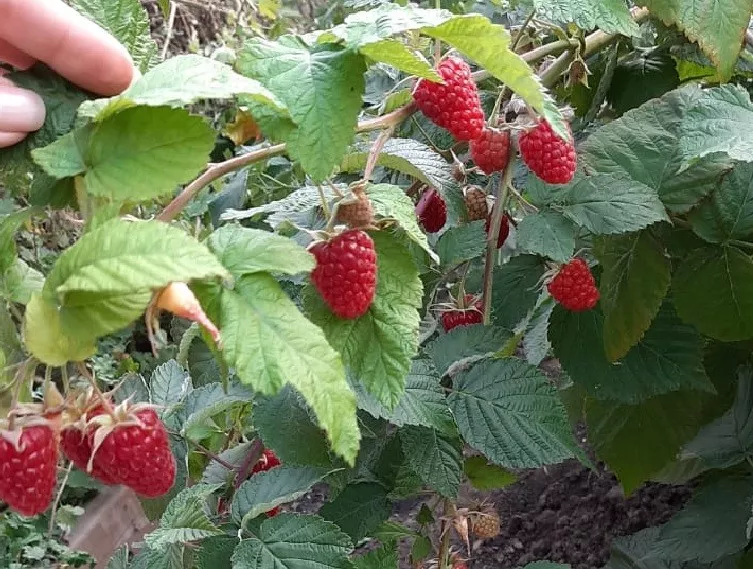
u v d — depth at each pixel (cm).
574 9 28
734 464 41
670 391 37
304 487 30
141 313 16
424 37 27
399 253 23
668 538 40
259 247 19
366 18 21
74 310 16
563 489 64
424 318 35
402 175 43
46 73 19
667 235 34
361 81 21
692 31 31
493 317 36
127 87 20
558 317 36
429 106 24
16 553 62
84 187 18
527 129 28
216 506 34
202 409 33
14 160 19
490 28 20
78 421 19
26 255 60
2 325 19
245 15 96
